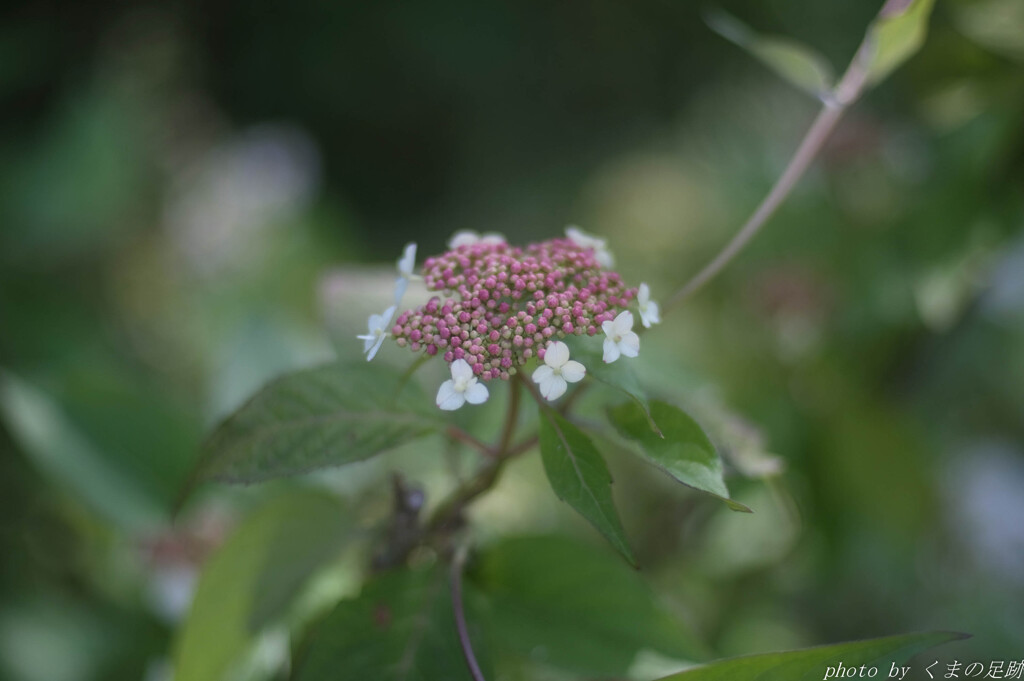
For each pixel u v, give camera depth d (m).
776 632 0.82
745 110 1.52
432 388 0.61
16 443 0.98
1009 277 0.77
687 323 0.89
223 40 2.47
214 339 1.36
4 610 0.84
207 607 0.57
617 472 0.79
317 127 2.56
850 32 1.96
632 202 1.09
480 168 2.54
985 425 0.87
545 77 2.60
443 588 0.56
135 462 0.65
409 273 0.54
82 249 1.47
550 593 0.58
